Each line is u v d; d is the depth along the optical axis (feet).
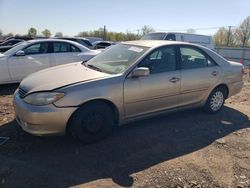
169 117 17.76
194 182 10.80
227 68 18.53
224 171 11.69
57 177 10.79
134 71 13.94
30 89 12.92
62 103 12.34
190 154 13.05
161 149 13.42
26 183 10.35
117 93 13.62
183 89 16.29
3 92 23.70
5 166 11.36
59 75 14.03
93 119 13.30
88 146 13.34
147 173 11.30
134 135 14.78
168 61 15.79
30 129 12.55
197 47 17.37
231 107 20.85
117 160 12.23
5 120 16.11
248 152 13.48
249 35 134.10
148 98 14.83
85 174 11.08
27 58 25.67
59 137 14.08
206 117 18.12
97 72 14.35
